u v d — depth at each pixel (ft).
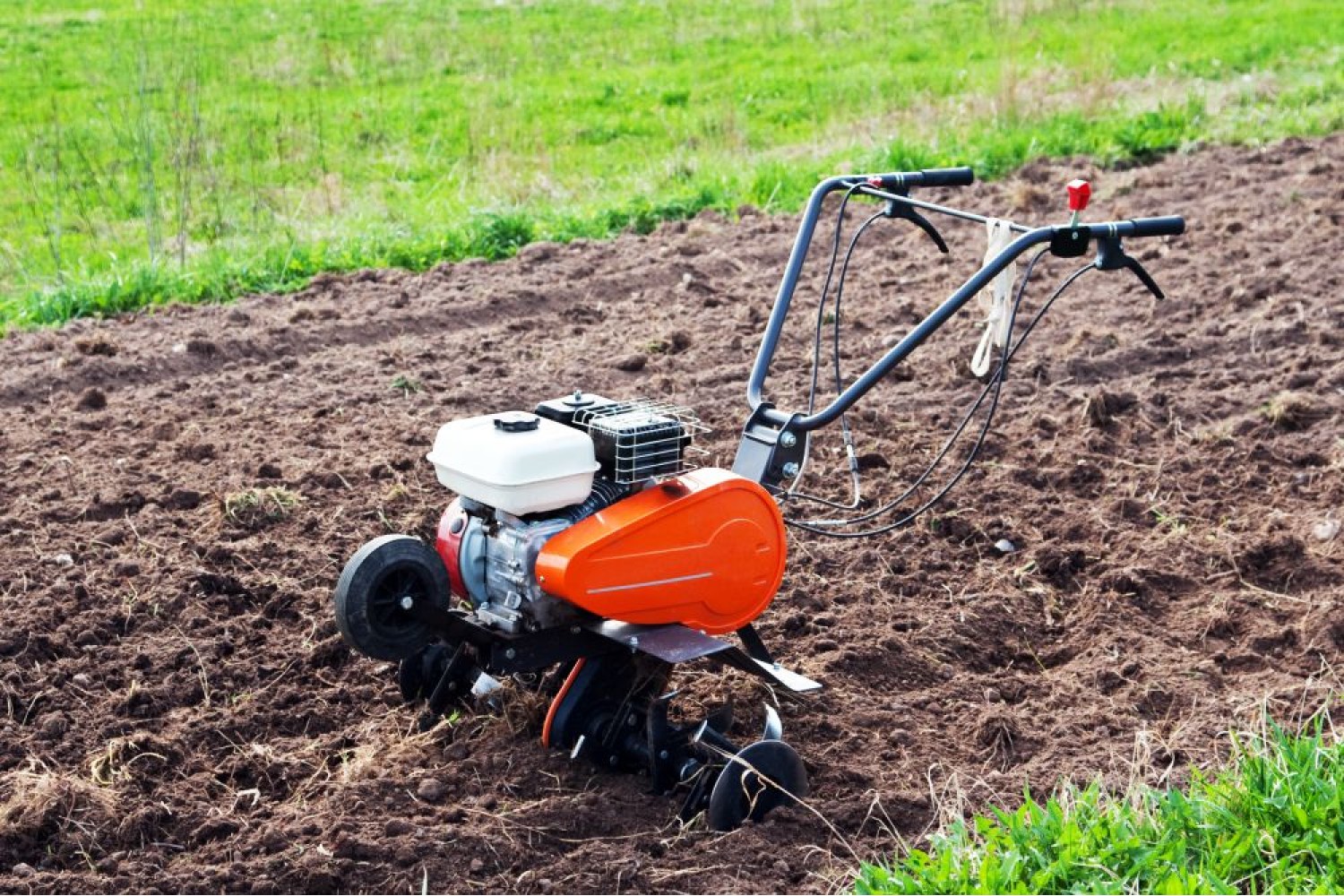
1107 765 17.99
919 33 77.00
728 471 17.47
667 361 31.71
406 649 16.38
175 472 25.79
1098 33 74.38
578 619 16.83
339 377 30.58
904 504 25.20
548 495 16.10
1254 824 15.11
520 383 30.25
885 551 23.61
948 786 17.47
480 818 16.71
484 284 36.63
